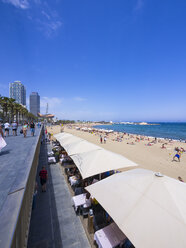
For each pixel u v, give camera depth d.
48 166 10.54
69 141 10.60
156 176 3.67
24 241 2.39
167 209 2.69
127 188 3.52
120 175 4.37
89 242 4.04
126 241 3.64
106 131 52.28
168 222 2.46
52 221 4.83
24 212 2.46
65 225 4.66
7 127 10.80
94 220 4.62
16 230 1.75
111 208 3.10
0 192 2.39
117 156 6.62
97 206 5.36
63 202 5.93
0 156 4.83
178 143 29.19
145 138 38.47
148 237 2.32
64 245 3.92
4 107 40.12
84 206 5.06
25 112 67.06
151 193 3.13
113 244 3.49
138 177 3.84
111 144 26.44
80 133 50.25
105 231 3.89
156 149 21.66
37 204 5.78
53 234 4.29
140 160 15.11
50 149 16.84
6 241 1.42
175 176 10.75
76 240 4.10
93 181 6.86
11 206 1.99
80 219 4.95
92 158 6.26
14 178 2.99
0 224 1.63
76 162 6.41
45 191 6.81
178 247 2.09
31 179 3.84
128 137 39.34
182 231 2.27
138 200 3.05
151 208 2.78
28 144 7.17
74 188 7.07
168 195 2.98
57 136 14.44
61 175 8.84
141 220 2.61
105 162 5.92
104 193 3.64
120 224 2.65
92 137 38.22
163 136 49.31
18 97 177.75
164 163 14.09
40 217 5.02
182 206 2.73
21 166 3.79
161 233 2.32
